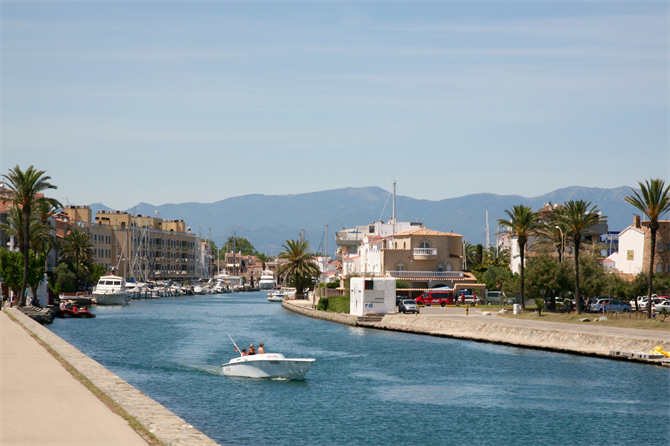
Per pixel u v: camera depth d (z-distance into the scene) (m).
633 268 119.25
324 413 35.91
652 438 31.41
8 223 107.00
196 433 21.23
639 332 60.91
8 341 45.34
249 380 45.97
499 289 124.62
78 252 145.75
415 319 86.44
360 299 98.69
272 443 29.84
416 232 126.31
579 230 81.50
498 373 48.91
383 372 49.97
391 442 30.41
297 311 129.25
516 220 90.50
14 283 95.75
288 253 166.25
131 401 25.70
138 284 186.38
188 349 63.31
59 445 18.73
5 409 23.20
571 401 39.12
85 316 103.31
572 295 90.88
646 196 69.56
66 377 30.61
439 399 39.94
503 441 30.88
